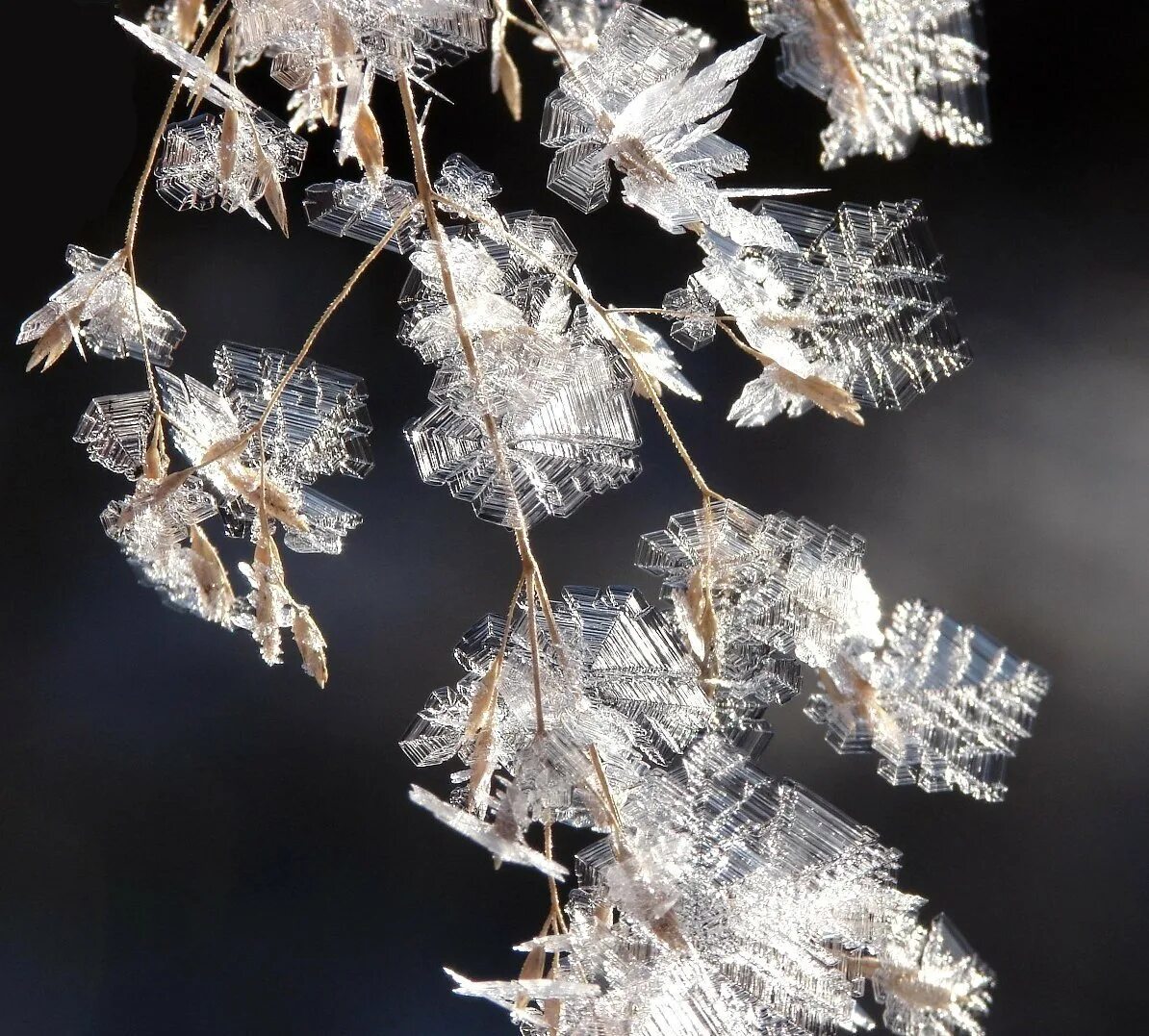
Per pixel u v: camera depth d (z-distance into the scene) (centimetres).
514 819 28
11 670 57
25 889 53
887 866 29
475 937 53
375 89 62
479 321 29
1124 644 59
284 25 28
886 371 29
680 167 29
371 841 55
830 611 29
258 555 29
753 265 29
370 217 29
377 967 52
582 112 29
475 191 30
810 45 27
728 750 29
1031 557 62
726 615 29
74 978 50
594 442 29
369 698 59
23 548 61
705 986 29
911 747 29
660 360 29
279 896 54
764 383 29
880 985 29
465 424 29
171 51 28
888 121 27
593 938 29
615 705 29
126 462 30
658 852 29
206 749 57
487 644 29
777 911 29
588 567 61
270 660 29
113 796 55
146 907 53
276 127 29
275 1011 50
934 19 27
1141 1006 50
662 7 61
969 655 29
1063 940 52
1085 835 54
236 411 30
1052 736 57
